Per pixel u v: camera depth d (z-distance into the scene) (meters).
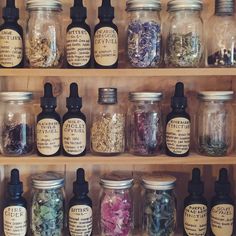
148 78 0.97
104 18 0.86
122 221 0.90
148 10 0.87
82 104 0.96
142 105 0.91
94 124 0.90
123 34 0.95
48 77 0.96
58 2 0.88
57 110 0.96
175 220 0.93
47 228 0.88
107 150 0.88
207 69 0.85
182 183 0.99
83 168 0.98
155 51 0.87
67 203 0.96
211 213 0.92
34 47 0.87
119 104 0.94
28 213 0.91
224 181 0.92
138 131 0.90
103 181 0.90
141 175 0.99
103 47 0.86
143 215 0.92
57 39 0.88
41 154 0.88
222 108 0.92
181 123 0.88
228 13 0.88
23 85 0.96
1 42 0.86
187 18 0.88
